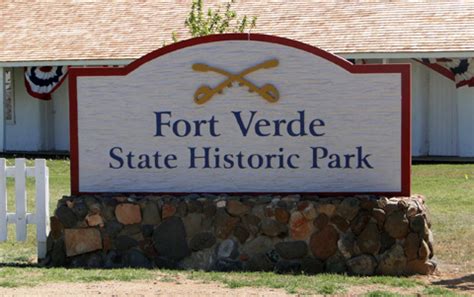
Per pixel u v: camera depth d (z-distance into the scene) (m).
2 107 29.12
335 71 10.94
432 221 14.87
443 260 11.73
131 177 11.27
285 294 9.48
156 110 11.20
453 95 26.36
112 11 30.47
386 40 26.27
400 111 10.90
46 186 11.41
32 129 29.77
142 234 11.03
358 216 10.67
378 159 10.95
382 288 9.87
